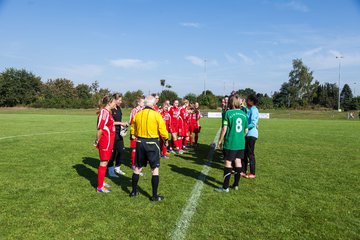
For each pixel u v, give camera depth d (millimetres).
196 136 13945
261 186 7227
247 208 5730
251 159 8000
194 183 7457
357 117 49281
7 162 9602
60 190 6711
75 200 6070
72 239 4434
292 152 12195
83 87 90438
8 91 76062
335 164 9836
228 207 5770
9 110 63531
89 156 10820
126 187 7074
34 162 9656
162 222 5051
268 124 30797
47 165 9227
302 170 8945
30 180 7496
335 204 5984
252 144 7980
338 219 5254
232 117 6699
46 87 89125
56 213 5383
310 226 4957
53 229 4746
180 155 11469
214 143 15086
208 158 10891
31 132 18969
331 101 94188
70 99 73062
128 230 4742
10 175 7957
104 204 5867
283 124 30781
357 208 5781
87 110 63812
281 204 5961
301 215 5410
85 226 4871
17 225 4875
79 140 15164
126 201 6062
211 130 22750
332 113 55688
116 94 6730
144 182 7512
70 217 5215
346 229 4867
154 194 6090
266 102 81312
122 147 8258
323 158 10891
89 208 5645
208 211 5559
